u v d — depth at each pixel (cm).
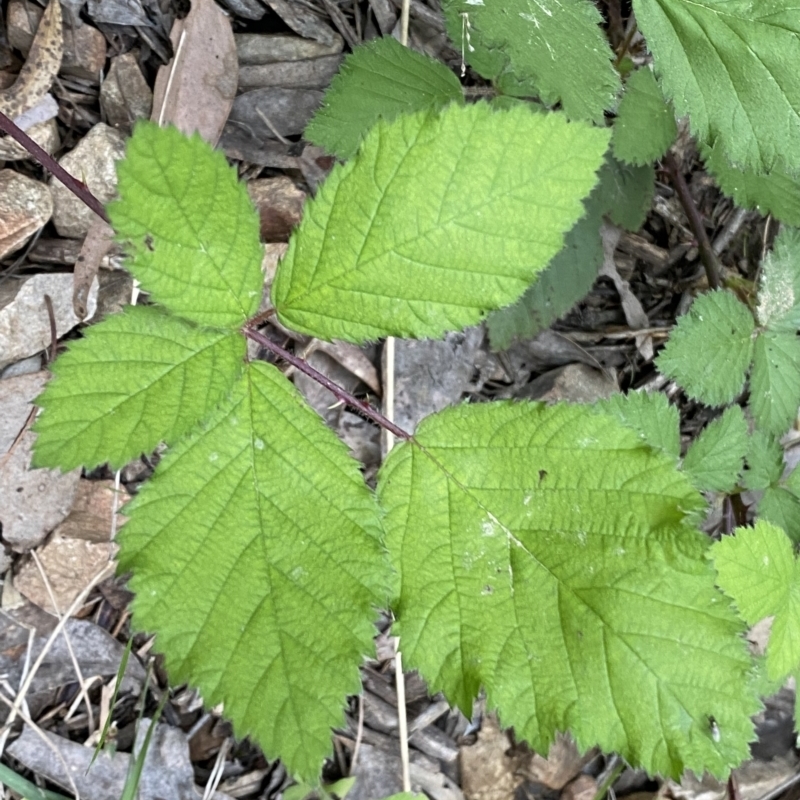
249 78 29
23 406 26
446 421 20
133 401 18
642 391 27
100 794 27
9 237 25
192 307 18
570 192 18
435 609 20
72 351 18
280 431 19
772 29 23
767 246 33
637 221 29
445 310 19
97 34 27
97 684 28
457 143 18
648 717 19
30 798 26
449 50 30
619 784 31
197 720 28
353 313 19
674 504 20
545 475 20
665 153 28
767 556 23
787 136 24
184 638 19
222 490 19
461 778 30
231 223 18
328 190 18
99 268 27
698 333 27
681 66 24
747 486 28
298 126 29
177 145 17
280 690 19
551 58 23
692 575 19
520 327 29
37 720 27
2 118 21
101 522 27
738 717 19
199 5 27
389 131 18
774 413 28
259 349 28
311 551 19
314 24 29
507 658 20
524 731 19
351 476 19
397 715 30
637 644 19
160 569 19
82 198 22
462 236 18
